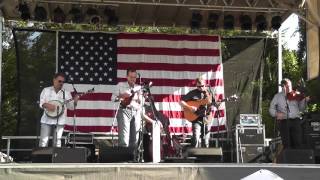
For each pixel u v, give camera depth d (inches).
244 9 479.5
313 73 406.3
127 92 380.8
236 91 518.0
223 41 526.3
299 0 451.5
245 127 439.5
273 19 486.0
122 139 379.2
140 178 286.8
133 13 502.6
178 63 506.6
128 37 505.0
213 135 490.6
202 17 494.9
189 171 289.1
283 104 409.1
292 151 325.1
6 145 503.5
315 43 403.2
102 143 482.3
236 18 507.2
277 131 480.7
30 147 480.1
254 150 436.8
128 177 286.5
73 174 284.4
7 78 711.7
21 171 281.6
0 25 431.2
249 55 525.3
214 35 514.0
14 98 706.2
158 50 506.3
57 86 386.6
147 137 388.2
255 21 502.9
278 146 419.5
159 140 367.6
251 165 290.8
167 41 509.0
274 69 757.9
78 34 500.1
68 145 418.3
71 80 491.2
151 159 375.6
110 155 344.8
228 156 482.3
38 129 478.3
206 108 417.4
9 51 725.9
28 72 497.4
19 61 497.7
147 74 501.0
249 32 564.1
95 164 286.4
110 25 493.4
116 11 497.0
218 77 508.4
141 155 374.0
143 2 466.3
